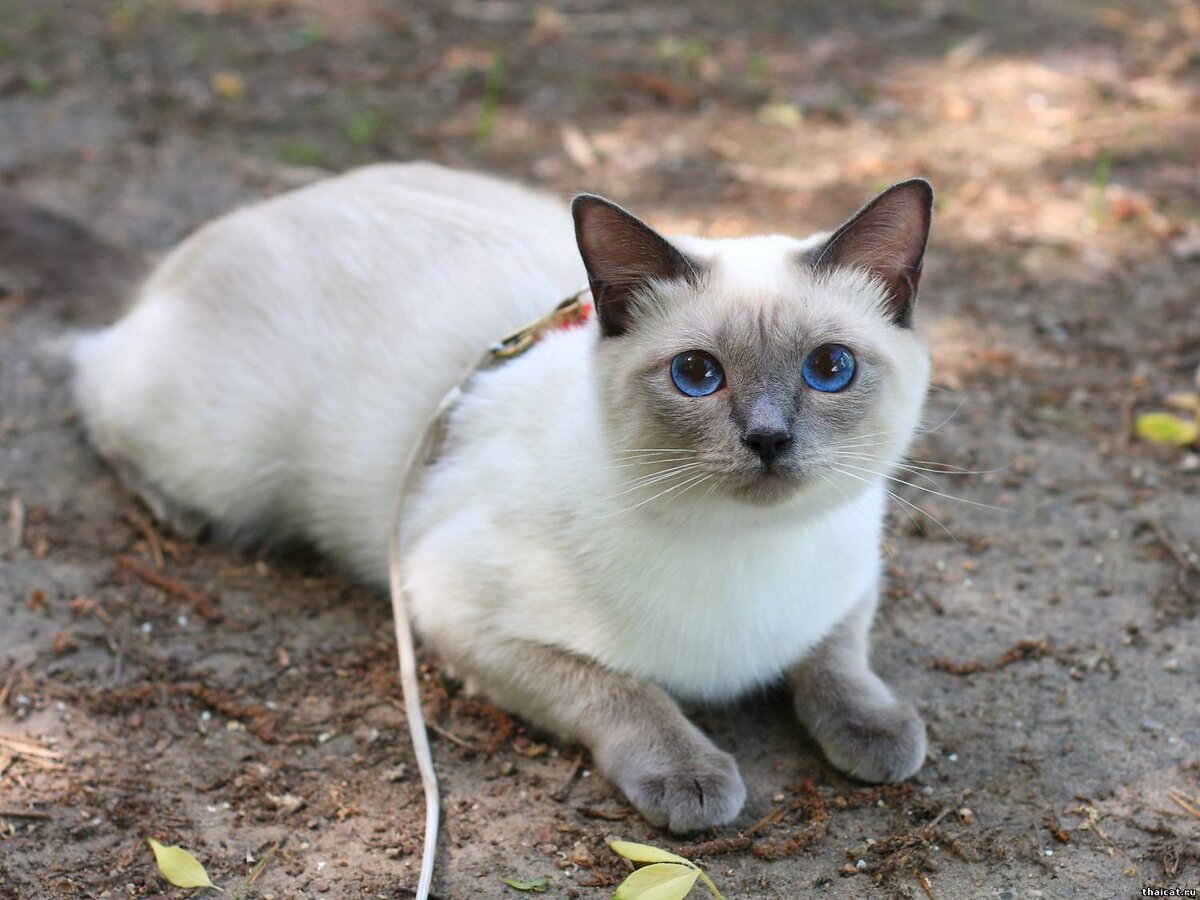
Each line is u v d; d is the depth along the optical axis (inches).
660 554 31.0
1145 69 62.7
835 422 29.9
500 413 33.0
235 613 35.9
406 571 33.9
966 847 30.6
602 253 30.4
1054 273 46.9
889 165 53.9
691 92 59.6
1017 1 70.9
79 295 43.4
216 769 32.2
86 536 37.5
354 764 32.4
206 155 54.1
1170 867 30.2
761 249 31.2
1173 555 37.0
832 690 32.5
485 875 30.3
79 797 31.5
